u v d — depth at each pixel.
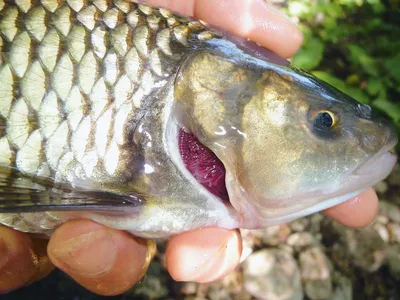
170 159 0.11
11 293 0.16
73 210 0.10
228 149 0.11
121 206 0.10
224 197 0.11
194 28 0.11
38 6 0.10
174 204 0.11
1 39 0.10
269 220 0.11
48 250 0.10
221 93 0.11
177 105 0.11
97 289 0.11
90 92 0.10
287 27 0.13
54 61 0.10
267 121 0.11
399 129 0.21
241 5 0.13
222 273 0.12
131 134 0.10
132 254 0.11
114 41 0.10
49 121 0.10
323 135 0.11
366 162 0.11
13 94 0.10
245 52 0.11
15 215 0.11
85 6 0.10
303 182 0.11
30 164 0.10
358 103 0.11
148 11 0.11
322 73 0.21
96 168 0.10
